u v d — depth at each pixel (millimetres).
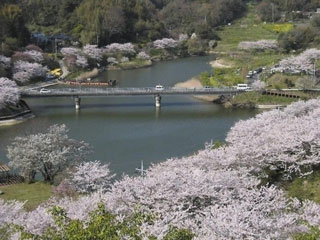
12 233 18250
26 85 76812
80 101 64688
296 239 15523
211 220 17312
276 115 40938
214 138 47312
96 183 29344
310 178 27891
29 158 33719
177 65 100062
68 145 35906
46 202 26219
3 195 30984
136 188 20922
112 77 87125
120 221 15578
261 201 20203
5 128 51969
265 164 28297
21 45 96312
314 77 70312
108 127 52031
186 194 20266
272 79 72438
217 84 73938
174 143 45781
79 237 12883
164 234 15375
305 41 102438
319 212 19219
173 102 64938
